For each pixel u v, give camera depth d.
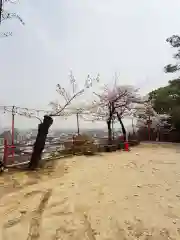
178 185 5.89
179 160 9.83
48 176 6.84
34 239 3.23
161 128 23.30
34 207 4.36
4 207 4.31
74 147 11.77
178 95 21.38
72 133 13.72
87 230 3.50
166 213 4.09
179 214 4.04
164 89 23.34
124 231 3.46
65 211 4.21
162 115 23.41
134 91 19.12
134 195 5.11
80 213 4.13
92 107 16.41
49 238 3.26
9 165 7.54
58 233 3.40
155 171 7.63
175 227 3.55
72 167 8.30
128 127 25.50
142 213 4.10
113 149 13.92
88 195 5.12
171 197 4.95
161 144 17.95
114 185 5.96
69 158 10.28
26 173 7.02
